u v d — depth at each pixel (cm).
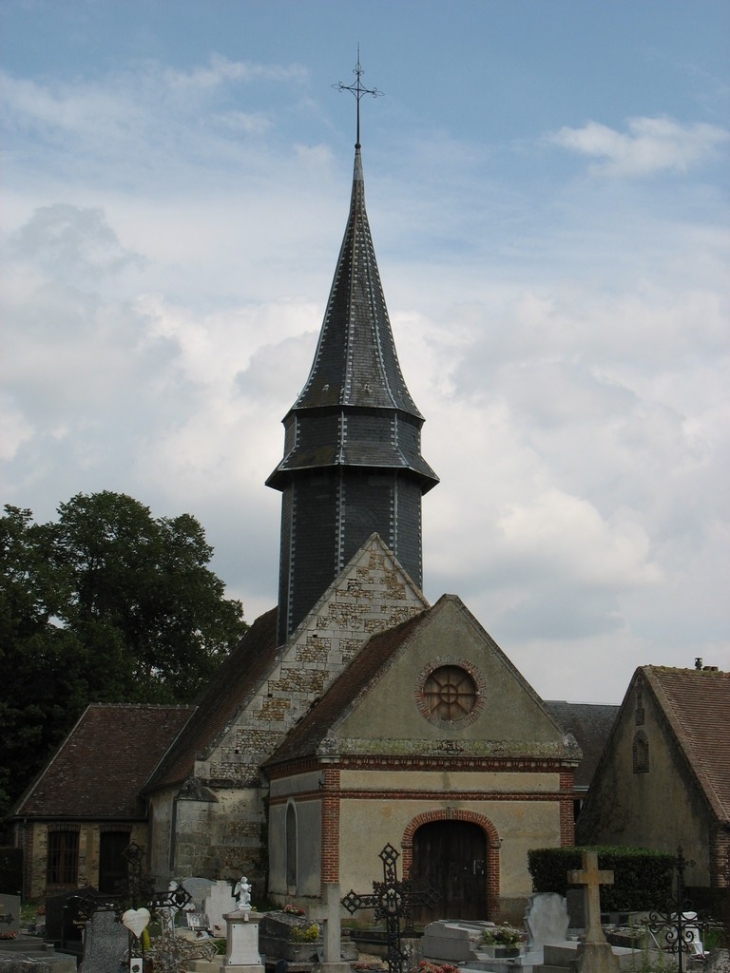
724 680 3331
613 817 3325
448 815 2938
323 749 2883
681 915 2097
